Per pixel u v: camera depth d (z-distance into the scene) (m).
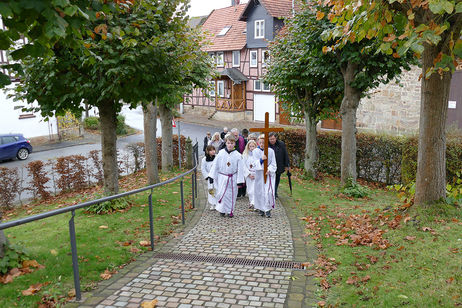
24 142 20.48
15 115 24.14
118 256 5.45
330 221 7.36
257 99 34.78
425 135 5.79
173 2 8.30
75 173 13.05
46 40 3.04
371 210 7.84
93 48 6.74
